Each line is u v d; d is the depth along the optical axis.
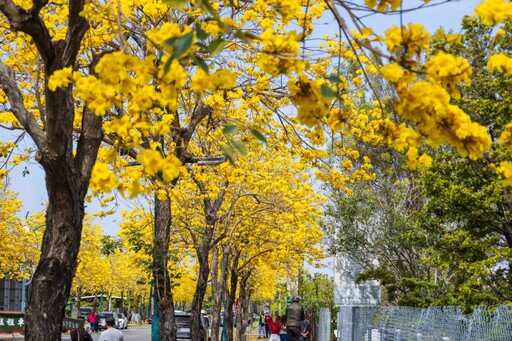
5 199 35.47
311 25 9.29
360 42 3.74
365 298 21.56
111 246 15.66
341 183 10.87
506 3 3.44
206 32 3.92
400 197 22.00
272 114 10.77
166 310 13.25
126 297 99.88
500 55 3.80
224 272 22.36
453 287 18.27
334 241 22.69
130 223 15.77
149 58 3.80
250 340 48.00
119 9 4.63
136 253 13.90
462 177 15.61
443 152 15.48
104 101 3.79
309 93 4.05
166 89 3.80
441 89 3.55
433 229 16.66
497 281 16.25
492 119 15.07
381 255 22.73
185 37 3.49
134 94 3.81
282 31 10.34
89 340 18.36
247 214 19.44
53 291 6.42
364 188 22.31
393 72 3.54
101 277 60.72
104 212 15.00
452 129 3.60
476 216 15.71
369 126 10.41
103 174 3.65
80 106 11.63
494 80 14.68
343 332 20.36
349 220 22.36
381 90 14.41
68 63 6.11
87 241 49.66
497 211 15.69
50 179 6.36
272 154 18.08
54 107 6.02
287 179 18.75
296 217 17.92
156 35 3.79
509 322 9.66
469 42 14.63
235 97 9.95
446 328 11.45
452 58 3.54
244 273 34.59
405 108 3.60
